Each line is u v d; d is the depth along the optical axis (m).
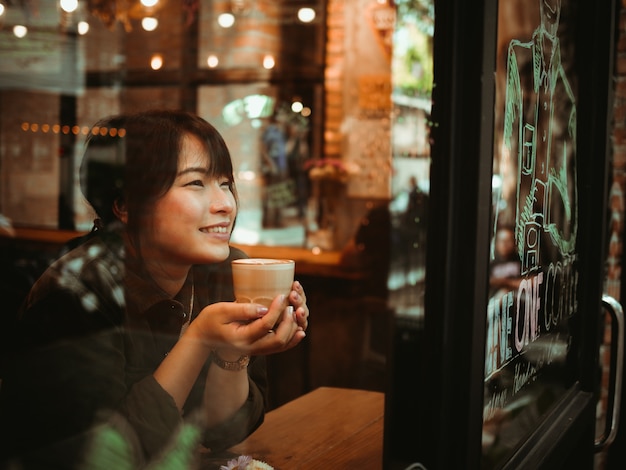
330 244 4.12
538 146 1.40
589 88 1.84
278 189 4.62
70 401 0.72
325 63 4.86
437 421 0.95
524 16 1.25
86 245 0.79
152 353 0.80
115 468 0.72
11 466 0.70
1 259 0.75
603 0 1.88
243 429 0.93
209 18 3.95
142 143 0.82
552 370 1.61
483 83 0.93
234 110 4.43
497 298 1.13
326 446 1.06
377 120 4.69
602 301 1.99
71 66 0.96
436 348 0.95
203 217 0.85
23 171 0.79
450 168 0.94
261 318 0.83
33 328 0.74
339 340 2.10
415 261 0.96
